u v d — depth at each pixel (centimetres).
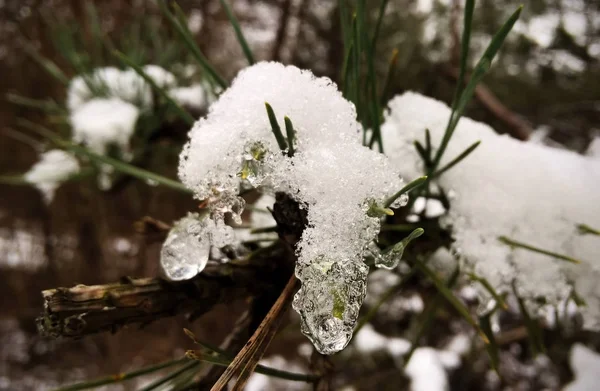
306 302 9
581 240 15
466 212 15
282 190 11
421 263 14
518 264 15
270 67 12
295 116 11
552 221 15
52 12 73
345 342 9
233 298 12
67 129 33
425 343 51
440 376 46
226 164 11
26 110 99
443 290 13
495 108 34
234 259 13
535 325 16
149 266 94
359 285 10
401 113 16
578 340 34
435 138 15
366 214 10
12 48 97
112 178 32
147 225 14
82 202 96
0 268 110
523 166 15
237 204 11
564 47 56
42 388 98
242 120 11
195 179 11
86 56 33
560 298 15
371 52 13
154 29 34
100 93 32
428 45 52
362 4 12
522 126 33
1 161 105
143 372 13
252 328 13
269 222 16
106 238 95
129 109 31
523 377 51
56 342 104
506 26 11
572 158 16
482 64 11
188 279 11
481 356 50
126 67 32
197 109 31
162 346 95
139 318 11
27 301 110
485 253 14
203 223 11
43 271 111
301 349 69
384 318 52
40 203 105
